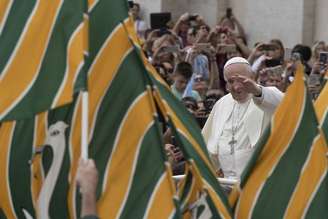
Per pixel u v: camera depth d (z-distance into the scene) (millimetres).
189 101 31906
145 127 16312
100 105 16375
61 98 15336
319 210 17203
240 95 24531
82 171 14758
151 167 16250
